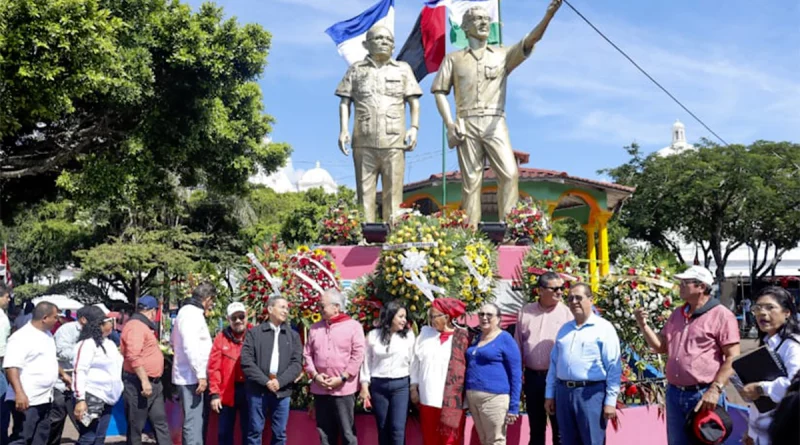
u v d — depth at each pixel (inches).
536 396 284.2
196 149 661.3
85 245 1204.5
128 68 577.3
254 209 1349.7
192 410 308.8
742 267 1873.8
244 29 656.4
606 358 250.8
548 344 282.5
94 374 304.5
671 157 1258.0
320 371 285.7
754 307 226.1
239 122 705.6
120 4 597.3
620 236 1184.2
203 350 310.3
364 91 440.8
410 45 566.3
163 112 639.1
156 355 311.0
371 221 441.1
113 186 614.9
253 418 286.8
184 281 645.9
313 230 1268.5
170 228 1108.5
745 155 1203.2
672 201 1226.0
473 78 437.1
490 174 728.3
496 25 499.2
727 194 1208.2
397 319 285.1
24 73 464.1
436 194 756.6
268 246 360.5
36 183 682.2
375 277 342.0
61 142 627.2
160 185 691.4
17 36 460.1
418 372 283.1
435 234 336.5
